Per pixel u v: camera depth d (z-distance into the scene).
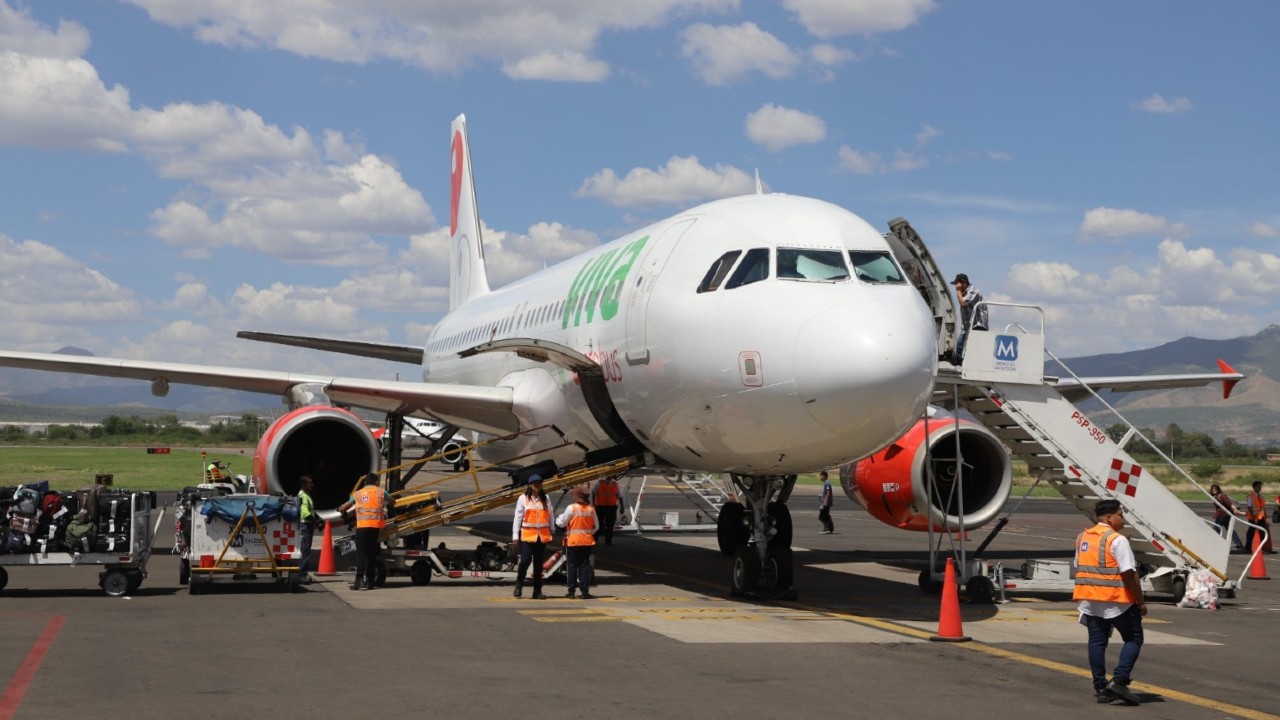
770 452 12.83
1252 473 85.38
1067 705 8.61
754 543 14.73
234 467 62.50
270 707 8.03
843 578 17.98
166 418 171.38
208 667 9.46
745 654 10.41
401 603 13.83
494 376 21.48
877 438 12.03
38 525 13.90
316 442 19.25
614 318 15.22
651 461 16.14
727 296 12.90
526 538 14.37
